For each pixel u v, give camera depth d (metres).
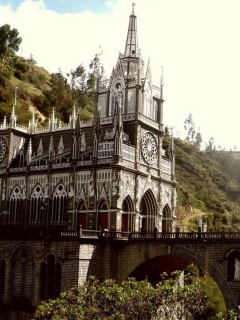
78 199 73.88
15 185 82.62
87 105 159.75
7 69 144.12
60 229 74.12
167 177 85.00
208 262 57.22
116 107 73.81
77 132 76.19
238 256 55.41
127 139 76.62
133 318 41.88
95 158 73.06
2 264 69.69
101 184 71.88
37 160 82.25
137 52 85.44
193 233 59.88
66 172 76.19
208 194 166.50
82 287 46.53
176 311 46.00
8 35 166.50
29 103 134.25
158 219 79.94
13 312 66.06
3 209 82.94
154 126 81.56
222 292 55.62
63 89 150.75
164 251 61.66
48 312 43.62
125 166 71.75
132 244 65.06
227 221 148.75
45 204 77.31
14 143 86.62
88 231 63.16
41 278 64.69
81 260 61.12
